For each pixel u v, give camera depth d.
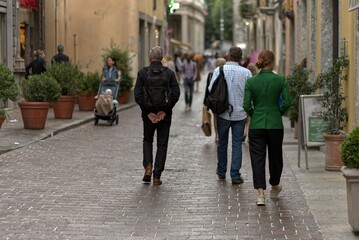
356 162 10.30
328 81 17.03
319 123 17.25
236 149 15.35
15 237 10.80
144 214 12.42
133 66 44.00
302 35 29.50
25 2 34.28
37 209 12.73
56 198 13.70
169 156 19.70
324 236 10.74
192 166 17.92
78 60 43.72
